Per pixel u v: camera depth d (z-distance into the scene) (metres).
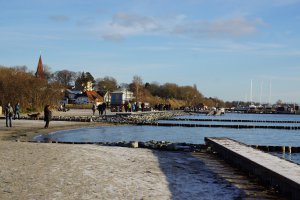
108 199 10.32
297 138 40.41
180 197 11.05
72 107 120.94
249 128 55.66
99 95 171.75
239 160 16.52
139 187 12.02
